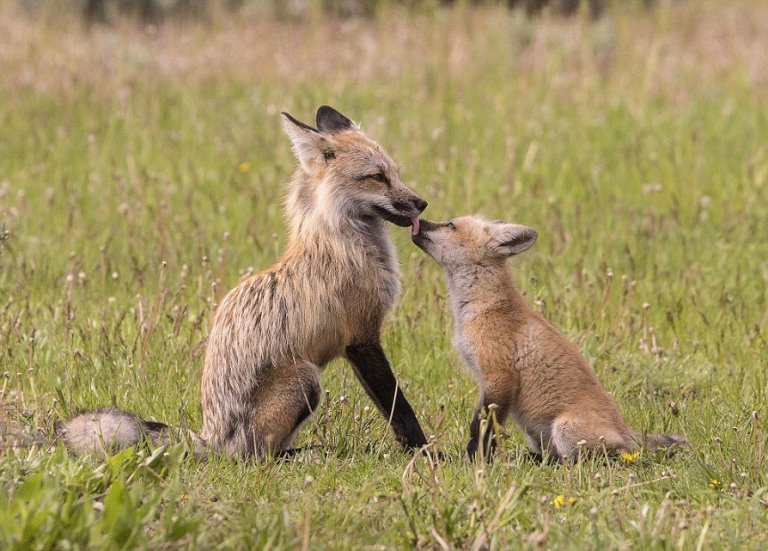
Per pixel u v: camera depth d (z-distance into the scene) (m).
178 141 21.20
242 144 20.97
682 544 6.84
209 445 9.23
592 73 26.80
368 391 9.87
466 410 10.45
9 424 8.45
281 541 6.52
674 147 20.47
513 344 9.62
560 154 20.56
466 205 16.89
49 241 15.54
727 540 7.16
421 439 9.62
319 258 9.75
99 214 17.06
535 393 9.50
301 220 10.02
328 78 26.45
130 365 10.88
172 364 10.98
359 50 29.08
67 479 7.27
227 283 13.90
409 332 12.15
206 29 33.31
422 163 19.58
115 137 21.81
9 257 14.76
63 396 9.94
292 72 26.92
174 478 7.69
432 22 32.03
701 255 15.56
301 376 9.41
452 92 25.05
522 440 10.03
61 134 20.92
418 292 13.48
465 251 10.03
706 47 30.38
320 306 9.62
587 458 8.85
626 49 28.80
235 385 9.53
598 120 22.83
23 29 29.89
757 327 12.16
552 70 27.42
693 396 10.91
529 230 9.88
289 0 35.88
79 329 11.31
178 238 15.76
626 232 16.44
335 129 10.60
